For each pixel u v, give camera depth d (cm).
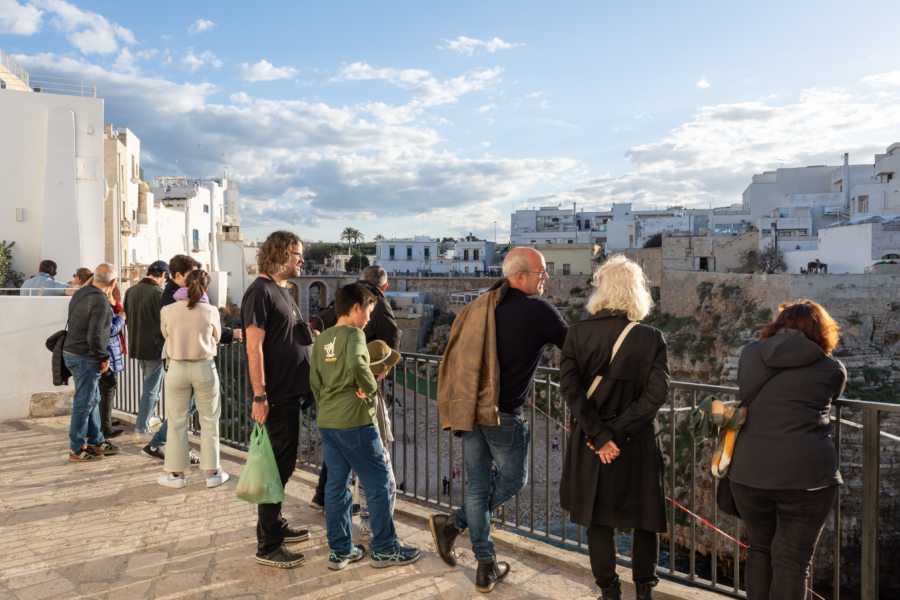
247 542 452
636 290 315
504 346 350
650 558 326
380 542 409
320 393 397
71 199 2477
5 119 2422
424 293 6406
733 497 313
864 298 2789
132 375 890
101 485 579
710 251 4828
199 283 553
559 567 413
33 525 483
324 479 507
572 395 314
